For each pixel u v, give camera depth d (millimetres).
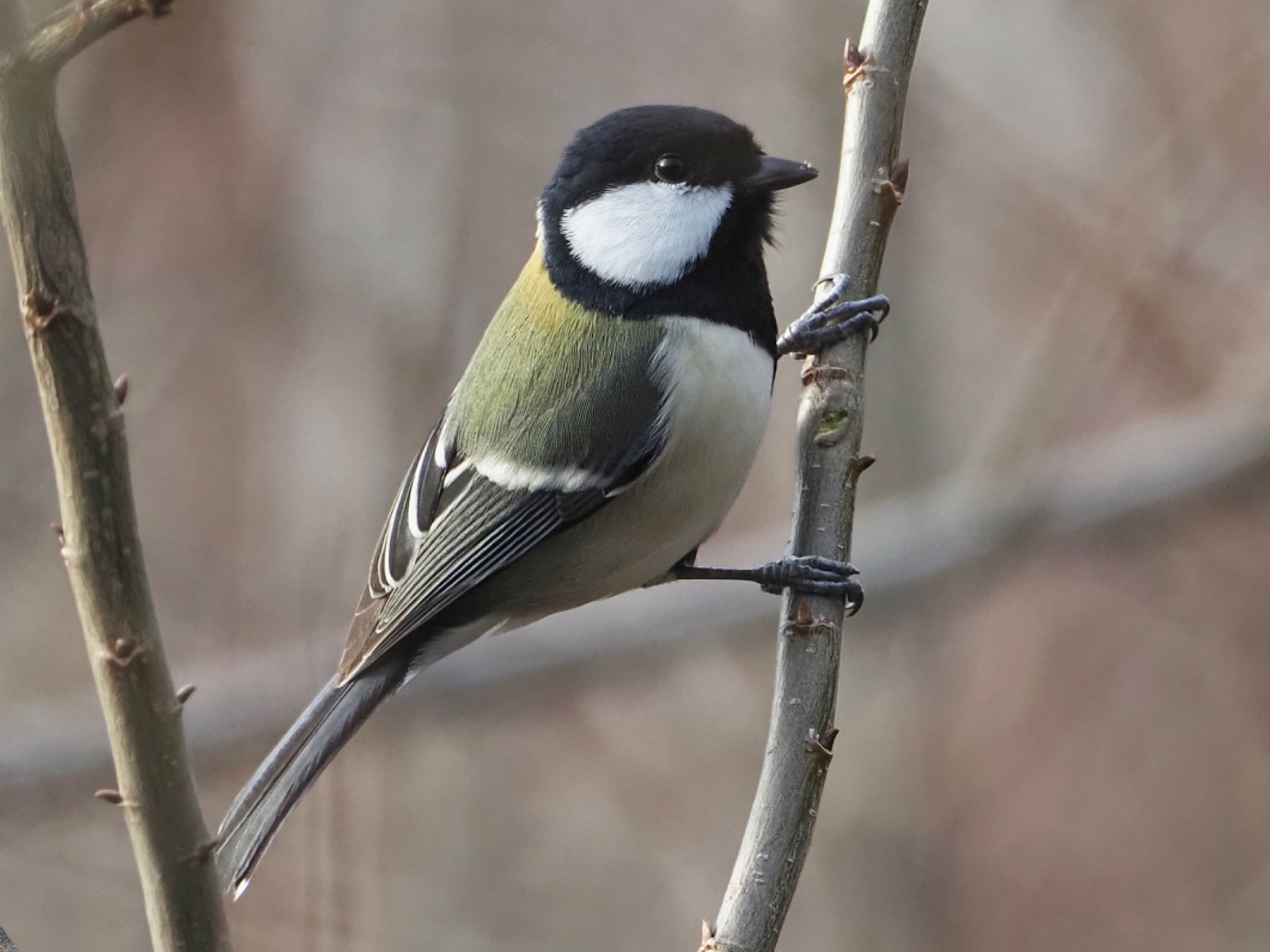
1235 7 12562
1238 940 11016
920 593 11703
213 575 12078
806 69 12141
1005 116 12586
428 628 7125
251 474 12219
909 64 5988
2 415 11922
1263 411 11930
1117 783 11562
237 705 11055
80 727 11445
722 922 4832
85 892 11383
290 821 10617
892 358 12000
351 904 10250
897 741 11336
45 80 3793
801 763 5082
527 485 6797
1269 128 12383
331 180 12453
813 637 5324
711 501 6805
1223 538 12172
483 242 12391
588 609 11969
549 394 6766
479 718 12148
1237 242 12242
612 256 6699
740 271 6637
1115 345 12172
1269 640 11977
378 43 12719
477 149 12547
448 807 11820
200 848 4422
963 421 12500
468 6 12734
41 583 12133
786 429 12977
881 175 5930
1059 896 11195
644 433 6629
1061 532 12055
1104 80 12672
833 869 11070
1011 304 12633
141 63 12477
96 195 12469
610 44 12766
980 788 11531
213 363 12391
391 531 7164
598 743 12508
